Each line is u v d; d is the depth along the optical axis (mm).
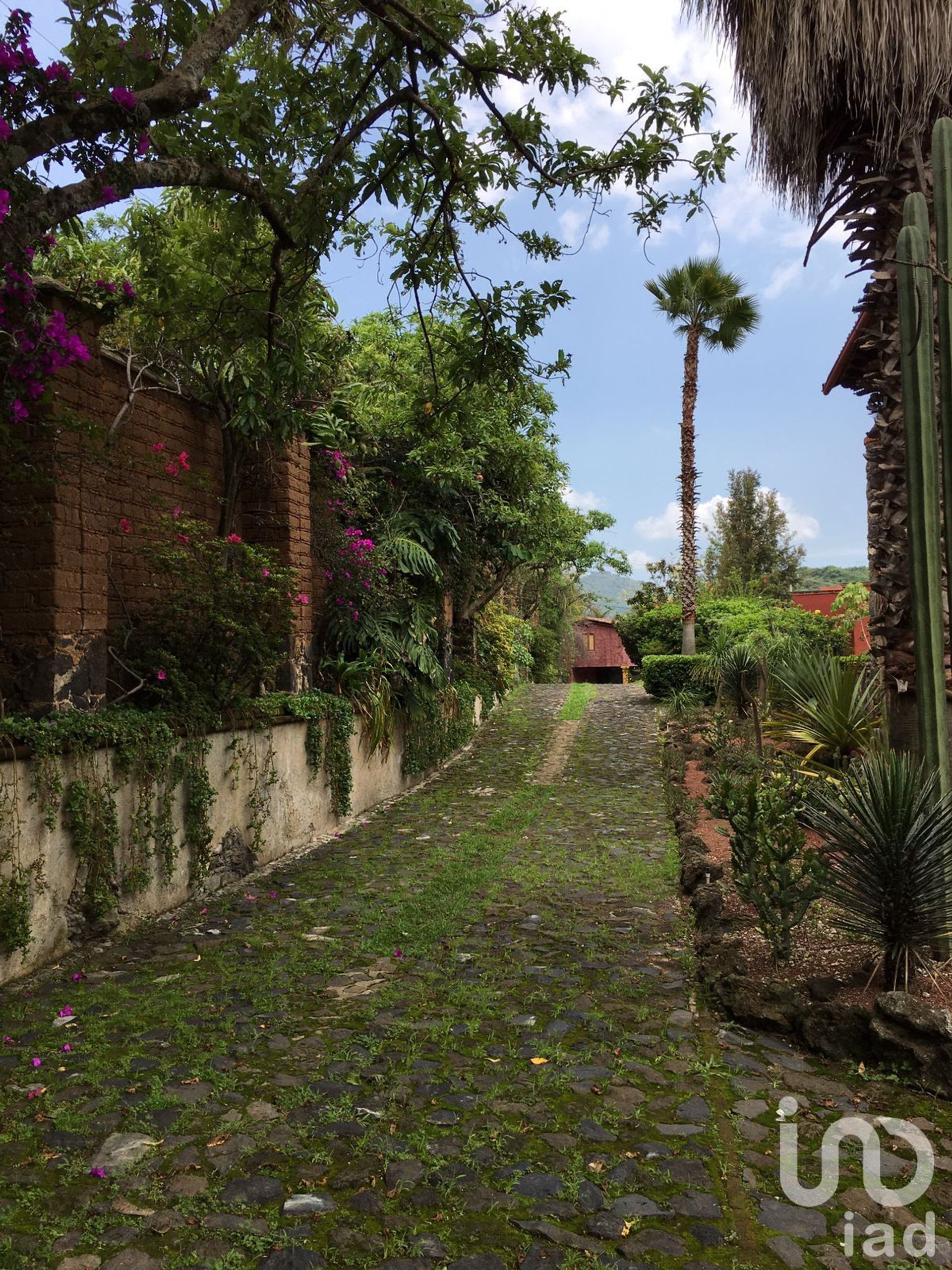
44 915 4777
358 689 9555
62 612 5145
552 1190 2707
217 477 7922
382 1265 2357
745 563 34375
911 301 4355
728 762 10023
